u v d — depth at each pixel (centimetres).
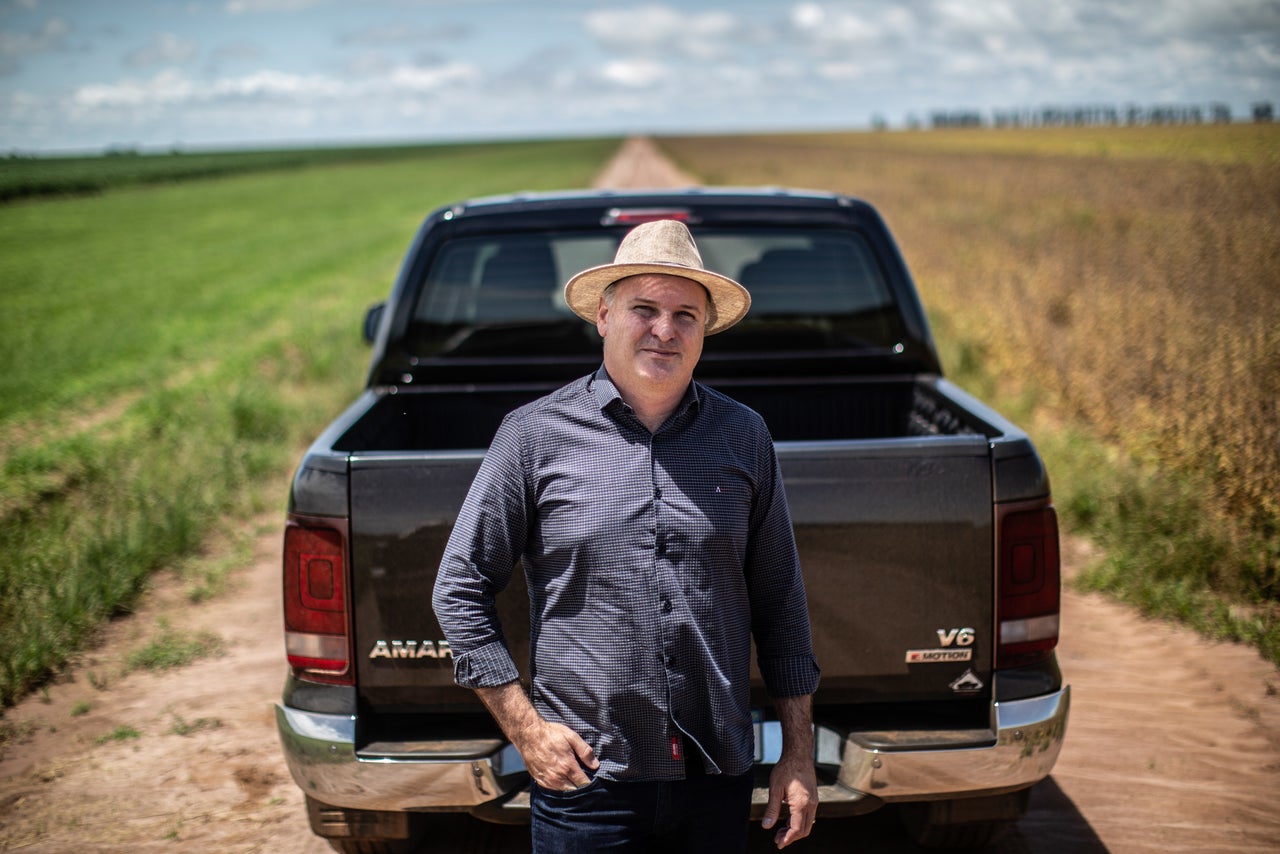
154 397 925
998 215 2300
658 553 190
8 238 3056
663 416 198
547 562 196
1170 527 552
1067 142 7362
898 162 5509
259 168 8594
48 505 654
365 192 5288
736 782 201
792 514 245
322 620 248
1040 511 250
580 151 11231
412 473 244
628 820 195
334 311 1452
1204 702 409
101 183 5922
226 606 520
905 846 318
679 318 193
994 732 249
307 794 268
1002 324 1027
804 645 209
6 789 353
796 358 384
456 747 248
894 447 245
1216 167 3750
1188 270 1351
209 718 404
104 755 376
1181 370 804
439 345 381
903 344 383
